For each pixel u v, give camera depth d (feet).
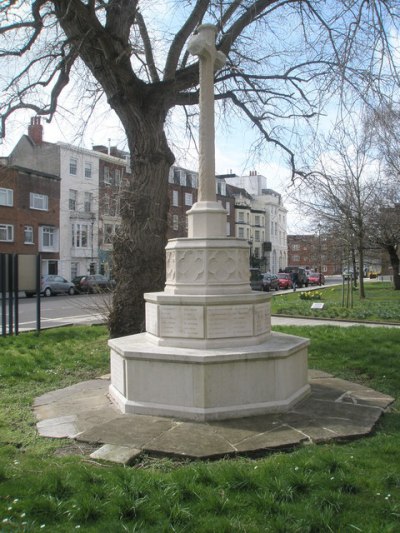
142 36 40.29
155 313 19.11
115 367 19.63
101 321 53.98
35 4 30.68
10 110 37.32
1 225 126.62
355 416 16.93
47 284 115.55
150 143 33.63
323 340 34.86
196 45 19.75
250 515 10.28
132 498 10.87
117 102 33.45
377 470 12.20
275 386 17.69
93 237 146.72
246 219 241.35
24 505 10.71
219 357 16.75
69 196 147.02
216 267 18.89
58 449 14.53
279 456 13.25
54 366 26.94
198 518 10.14
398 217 91.30
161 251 34.14
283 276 155.74
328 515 10.02
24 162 147.33
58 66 35.76
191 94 37.17
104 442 14.71
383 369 24.95
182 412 16.78
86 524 10.09
